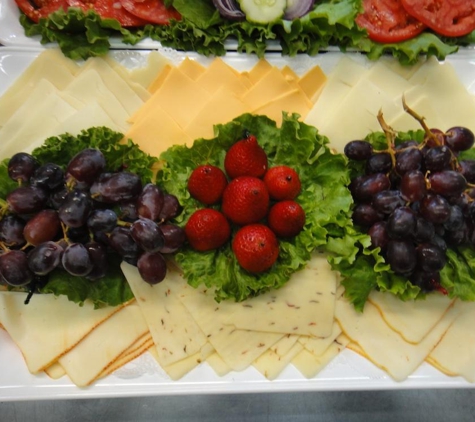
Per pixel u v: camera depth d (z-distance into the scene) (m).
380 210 0.38
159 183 0.40
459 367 0.40
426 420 0.48
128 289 0.40
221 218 0.38
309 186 0.41
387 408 0.48
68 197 0.35
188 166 0.41
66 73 0.45
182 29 0.45
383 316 0.41
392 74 0.47
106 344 0.40
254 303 0.40
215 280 0.38
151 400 0.47
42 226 0.35
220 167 0.41
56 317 0.40
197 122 0.43
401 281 0.39
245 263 0.37
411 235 0.37
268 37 0.45
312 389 0.39
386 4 0.47
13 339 0.39
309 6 0.46
